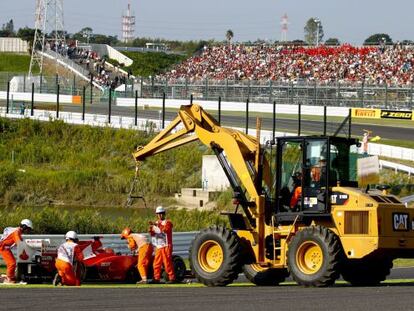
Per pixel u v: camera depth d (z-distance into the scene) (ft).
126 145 590.14
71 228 332.39
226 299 159.94
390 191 418.72
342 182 202.39
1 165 567.18
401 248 193.47
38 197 514.68
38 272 223.10
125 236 225.56
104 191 520.83
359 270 207.10
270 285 211.41
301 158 203.10
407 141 562.25
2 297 162.61
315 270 190.80
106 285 214.90
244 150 214.07
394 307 145.89
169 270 221.87
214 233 202.59
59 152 595.47
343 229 194.18
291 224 202.39
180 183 519.60
